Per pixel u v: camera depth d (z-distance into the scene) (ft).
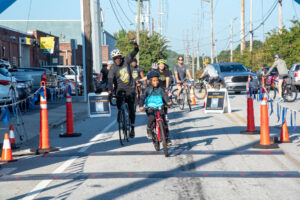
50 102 84.89
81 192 20.57
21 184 22.44
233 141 34.58
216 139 35.73
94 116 56.90
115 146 33.60
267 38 138.72
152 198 19.34
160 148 32.14
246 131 38.65
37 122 50.39
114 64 34.37
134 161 27.40
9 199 19.71
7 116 32.94
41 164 27.45
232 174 23.41
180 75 62.44
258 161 26.76
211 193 19.97
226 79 93.81
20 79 75.15
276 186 21.08
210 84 80.07
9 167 26.99
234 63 100.94
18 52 143.13
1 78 53.67
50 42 165.37
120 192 20.40
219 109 58.08
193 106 71.15
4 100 53.83
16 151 32.58
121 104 34.58
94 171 24.85
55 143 35.94
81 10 83.66
